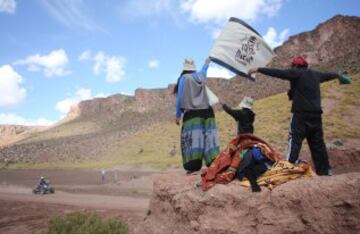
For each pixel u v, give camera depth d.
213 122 9.16
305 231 6.95
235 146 8.07
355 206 6.95
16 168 120.25
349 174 7.42
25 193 45.50
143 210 25.61
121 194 39.88
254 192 7.43
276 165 7.70
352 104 71.19
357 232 6.86
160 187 9.54
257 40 9.02
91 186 52.78
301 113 7.91
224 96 149.50
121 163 90.31
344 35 159.75
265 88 141.50
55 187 54.19
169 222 8.96
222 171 8.14
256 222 7.28
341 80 8.18
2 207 30.25
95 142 162.25
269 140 62.44
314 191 7.05
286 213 7.09
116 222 15.02
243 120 8.49
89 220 14.83
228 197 7.61
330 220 6.92
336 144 46.47
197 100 9.07
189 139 9.14
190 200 8.27
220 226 7.55
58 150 161.50
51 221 15.09
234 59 8.98
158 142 108.00
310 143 8.12
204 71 9.14
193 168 9.23
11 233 20.77
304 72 7.99
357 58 124.06
